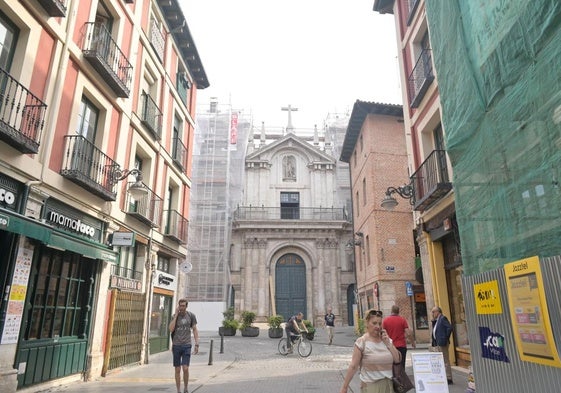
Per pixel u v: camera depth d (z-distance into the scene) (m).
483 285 6.84
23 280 7.86
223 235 34.81
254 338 24.83
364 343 4.57
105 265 10.99
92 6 10.66
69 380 9.44
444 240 12.12
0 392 7.09
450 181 10.84
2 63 7.72
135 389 8.87
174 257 17.11
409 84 14.38
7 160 7.33
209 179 36.41
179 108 18.12
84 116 10.52
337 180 39.56
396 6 16.02
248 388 9.27
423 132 13.00
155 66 15.14
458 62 8.30
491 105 7.07
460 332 11.20
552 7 5.30
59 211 9.04
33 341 8.27
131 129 12.98
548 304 5.14
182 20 16.98
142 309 13.41
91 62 10.23
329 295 35.34
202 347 19.20
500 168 6.74
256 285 35.22
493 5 6.91
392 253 21.09
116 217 11.52
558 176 5.24
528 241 5.93
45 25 8.66
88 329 10.30
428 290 12.52
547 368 5.23
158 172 15.19
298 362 14.11
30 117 8.02
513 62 6.29
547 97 5.45
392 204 12.95
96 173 10.55
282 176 39.78
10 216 6.82
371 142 22.58
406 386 4.48
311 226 36.31
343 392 4.41
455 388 8.41
